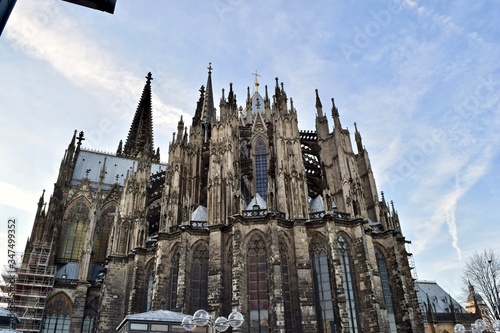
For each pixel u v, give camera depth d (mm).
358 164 71750
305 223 56531
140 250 62594
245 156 73750
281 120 65312
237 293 50469
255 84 103125
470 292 86625
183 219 58594
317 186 71000
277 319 48281
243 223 55906
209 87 113562
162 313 40344
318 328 51562
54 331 74312
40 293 76188
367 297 52688
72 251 89938
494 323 34656
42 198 88500
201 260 57156
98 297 78062
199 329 38812
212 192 59938
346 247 56750
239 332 48844
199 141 73125
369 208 67188
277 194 60562
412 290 60312
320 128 71938
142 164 75188
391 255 59969
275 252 52219
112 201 97000
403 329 55375
